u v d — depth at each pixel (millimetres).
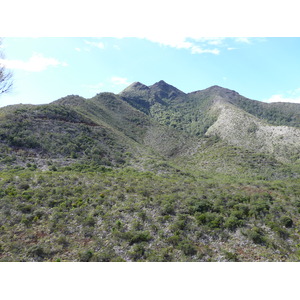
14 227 10797
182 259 8656
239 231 10578
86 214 12234
